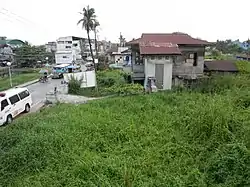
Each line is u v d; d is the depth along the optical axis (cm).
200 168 783
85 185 705
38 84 2962
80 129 1075
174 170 782
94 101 1556
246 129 849
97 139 987
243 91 1383
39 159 863
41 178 758
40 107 1798
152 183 707
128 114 1274
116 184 710
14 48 5056
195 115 1088
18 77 3497
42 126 1091
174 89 1744
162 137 1003
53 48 6981
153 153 879
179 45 1989
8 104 1450
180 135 1012
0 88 2578
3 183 776
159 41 2042
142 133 1042
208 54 4466
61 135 986
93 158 838
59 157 870
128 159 839
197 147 905
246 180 632
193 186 680
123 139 1007
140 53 1859
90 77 2342
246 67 2164
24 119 1279
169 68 1900
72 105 1538
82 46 6781
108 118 1208
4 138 1030
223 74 1952
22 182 755
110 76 2825
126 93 1795
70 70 3825
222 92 1529
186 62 2036
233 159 701
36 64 4928
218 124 946
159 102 1441
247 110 1073
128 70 2688
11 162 852
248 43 6431
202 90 1652
